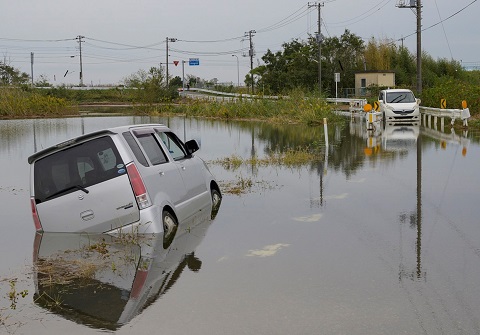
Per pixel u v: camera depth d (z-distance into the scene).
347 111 50.78
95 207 8.73
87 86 105.94
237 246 8.20
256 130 32.00
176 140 10.52
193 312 5.78
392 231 8.85
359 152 19.59
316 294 6.19
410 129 29.20
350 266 7.14
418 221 9.45
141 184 8.61
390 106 33.69
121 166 8.66
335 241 8.34
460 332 5.16
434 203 10.84
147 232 8.58
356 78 71.12
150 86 60.97
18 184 14.91
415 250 7.80
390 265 7.16
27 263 7.77
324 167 16.20
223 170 16.28
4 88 57.09
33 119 48.66
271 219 9.88
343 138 25.20
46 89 84.75
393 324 5.36
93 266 7.45
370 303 5.89
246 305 5.93
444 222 9.35
